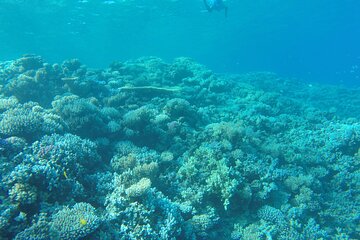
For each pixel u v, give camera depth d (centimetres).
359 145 354
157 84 473
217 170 258
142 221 191
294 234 240
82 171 219
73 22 1495
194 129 360
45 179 181
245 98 540
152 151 290
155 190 236
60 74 411
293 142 390
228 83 591
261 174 280
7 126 222
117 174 234
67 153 209
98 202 207
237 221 251
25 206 168
